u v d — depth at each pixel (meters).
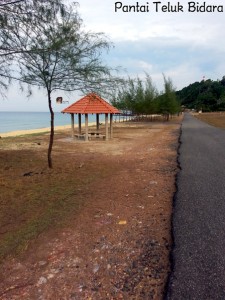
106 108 19.48
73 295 3.32
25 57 8.05
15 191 7.21
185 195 6.75
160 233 4.79
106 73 9.41
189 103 161.00
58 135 24.12
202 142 17.81
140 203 6.29
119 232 4.86
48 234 4.80
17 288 3.48
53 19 7.93
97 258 4.07
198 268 3.72
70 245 4.44
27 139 20.69
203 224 5.06
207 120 54.84
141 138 21.19
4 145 16.95
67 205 6.17
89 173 9.27
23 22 7.42
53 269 3.84
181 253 4.09
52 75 9.11
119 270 3.78
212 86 148.25
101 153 13.79
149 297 3.24
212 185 7.60
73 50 8.91
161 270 3.75
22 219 5.43
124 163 11.06
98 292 3.36
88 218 5.46
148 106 49.06
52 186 7.69
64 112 20.75
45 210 5.88
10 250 4.31
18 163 11.04
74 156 12.86
